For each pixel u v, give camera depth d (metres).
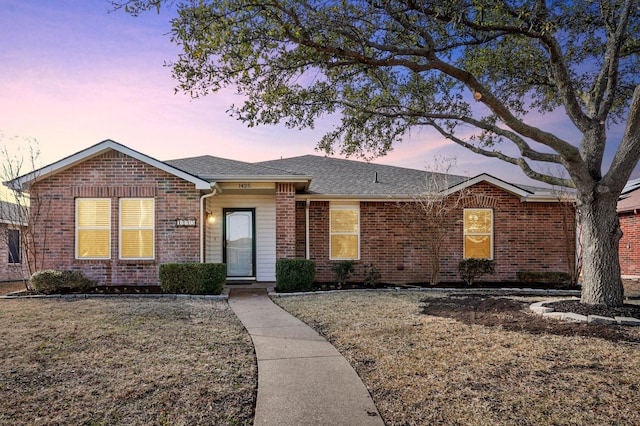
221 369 4.58
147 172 10.95
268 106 7.32
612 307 6.92
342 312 7.82
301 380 4.26
